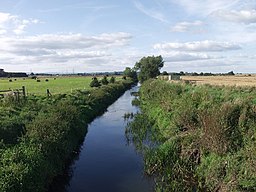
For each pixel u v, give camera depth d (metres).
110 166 21.33
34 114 25.44
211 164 16.36
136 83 138.25
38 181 14.91
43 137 19.22
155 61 108.19
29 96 36.75
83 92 48.66
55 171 17.88
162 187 17.09
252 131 15.96
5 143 18.20
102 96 50.62
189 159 18.50
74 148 23.77
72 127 25.61
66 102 31.83
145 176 19.33
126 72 138.62
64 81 99.12
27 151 16.55
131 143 26.81
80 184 18.38
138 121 33.75
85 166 21.45
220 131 16.83
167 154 19.94
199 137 18.89
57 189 17.80
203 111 20.61
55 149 19.30
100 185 18.16
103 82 75.19
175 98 31.84
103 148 25.61
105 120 38.03
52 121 22.17
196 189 15.95
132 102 54.78
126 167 21.06
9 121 21.47
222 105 19.44
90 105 40.91
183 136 20.70
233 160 15.21
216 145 16.69
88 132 31.28
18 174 13.77
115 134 30.38
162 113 30.52
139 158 22.91
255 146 14.58
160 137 24.62
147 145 24.72
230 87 30.47
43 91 51.69
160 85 54.16
